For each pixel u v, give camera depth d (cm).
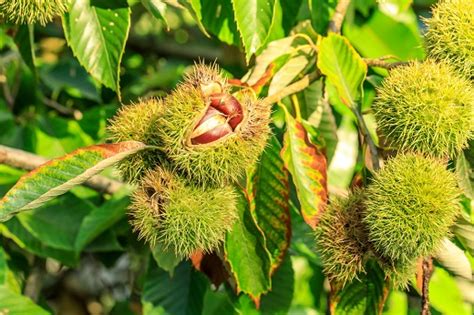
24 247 114
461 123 88
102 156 84
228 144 84
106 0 96
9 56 125
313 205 92
